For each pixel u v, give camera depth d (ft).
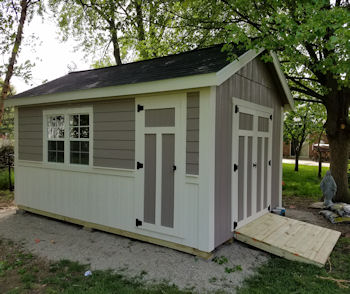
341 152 20.98
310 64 18.86
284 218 15.67
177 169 11.80
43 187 17.44
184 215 11.66
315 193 25.58
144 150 12.91
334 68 14.44
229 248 12.42
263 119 16.29
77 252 12.13
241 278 9.73
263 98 16.21
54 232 14.93
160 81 11.53
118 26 24.34
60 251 12.26
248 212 14.64
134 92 12.44
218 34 24.39
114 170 14.03
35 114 17.75
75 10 29.53
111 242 13.30
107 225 14.42
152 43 30.48
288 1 15.72
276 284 9.27
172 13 24.95
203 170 11.03
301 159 64.23
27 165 18.31
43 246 12.89
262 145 16.20
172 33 30.07
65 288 9.10
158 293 8.68
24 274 10.11
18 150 18.85
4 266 10.80
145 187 12.92
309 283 9.30
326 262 11.26
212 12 23.07
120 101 13.74
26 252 12.18
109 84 13.75
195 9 24.76
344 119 20.38
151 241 12.89
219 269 10.41
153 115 12.55
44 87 19.11
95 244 13.08
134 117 13.24
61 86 17.71
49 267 10.71
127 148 13.55
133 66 18.69
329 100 20.63
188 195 11.53
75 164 15.85
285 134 38.78
